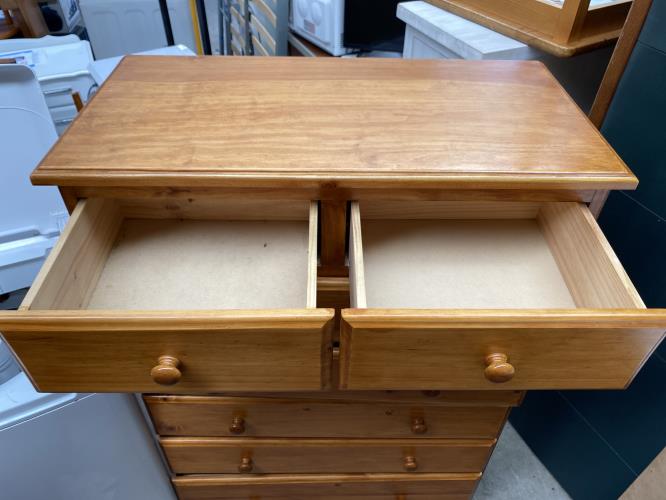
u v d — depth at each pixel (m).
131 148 0.70
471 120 0.79
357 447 0.92
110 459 0.88
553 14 1.02
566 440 1.14
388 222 0.88
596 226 0.71
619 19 1.06
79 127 0.74
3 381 0.91
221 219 0.86
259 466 0.95
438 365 0.63
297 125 0.76
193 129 0.74
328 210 0.73
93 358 0.60
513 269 0.80
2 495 0.83
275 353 0.61
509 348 0.61
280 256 0.80
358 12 1.66
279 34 1.92
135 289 0.75
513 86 0.88
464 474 1.00
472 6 1.22
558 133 0.77
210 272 0.77
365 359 0.62
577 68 1.16
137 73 0.88
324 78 0.88
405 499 1.06
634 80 0.80
